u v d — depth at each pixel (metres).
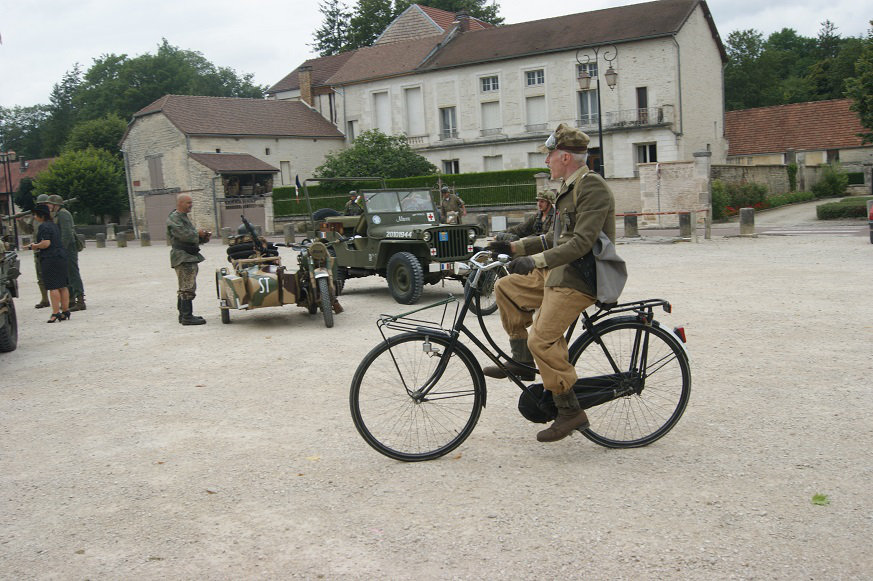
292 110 49.69
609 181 29.78
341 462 4.49
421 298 11.70
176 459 4.68
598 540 3.32
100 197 54.75
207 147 43.41
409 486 4.06
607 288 4.07
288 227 30.83
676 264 14.61
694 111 39.78
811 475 3.96
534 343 4.19
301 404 5.84
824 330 7.66
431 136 45.88
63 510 3.96
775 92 66.38
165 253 28.61
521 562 3.17
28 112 89.50
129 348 8.64
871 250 15.47
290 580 3.12
